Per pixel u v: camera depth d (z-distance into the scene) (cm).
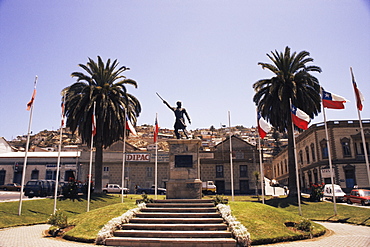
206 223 1672
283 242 1531
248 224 1636
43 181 3653
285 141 14012
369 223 2228
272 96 3619
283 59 3681
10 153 6350
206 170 5775
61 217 1756
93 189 3678
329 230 1933
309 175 5922
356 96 2484
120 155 5738
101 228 1631
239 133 19450
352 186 4900
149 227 1608
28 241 1509
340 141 5091
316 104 3650
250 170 5688
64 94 3469
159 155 5750
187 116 2512
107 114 3547
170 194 2197
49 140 14275
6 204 2488
